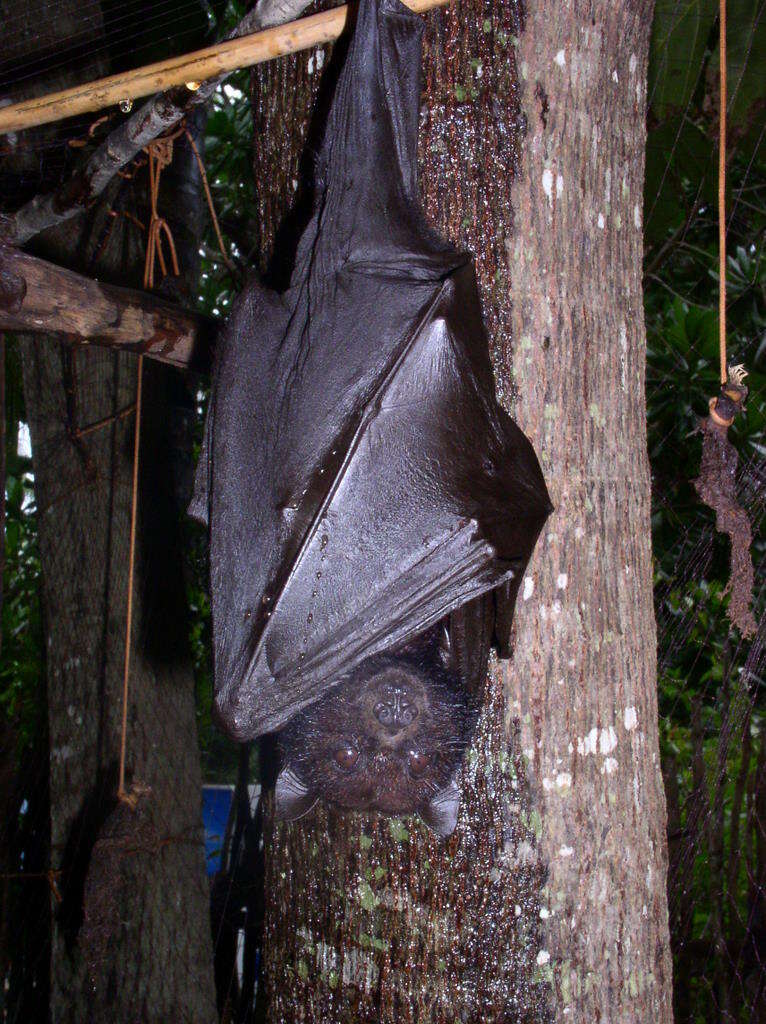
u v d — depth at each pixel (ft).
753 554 2.91
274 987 1.70
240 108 4.20
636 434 1.78
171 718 2.82
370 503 1.61
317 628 1.60
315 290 1.67
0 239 1.78
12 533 4.04
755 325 3.56
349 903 1.64
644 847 1.71
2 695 3.97
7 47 2.63
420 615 1.60
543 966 1.61
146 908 2.65
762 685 3.15
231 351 1.70
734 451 1.60
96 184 1.76
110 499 2.79
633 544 1.75
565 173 1.70
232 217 4.26
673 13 2.61
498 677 1.65
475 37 1.67
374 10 1.57
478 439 1.61
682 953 2.86
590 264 1.72
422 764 1.65
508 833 1.63
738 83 2.60
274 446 1.64
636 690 1.73
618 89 1.77
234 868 3.33
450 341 1.61
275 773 1.77
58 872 2.71
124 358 2.81
